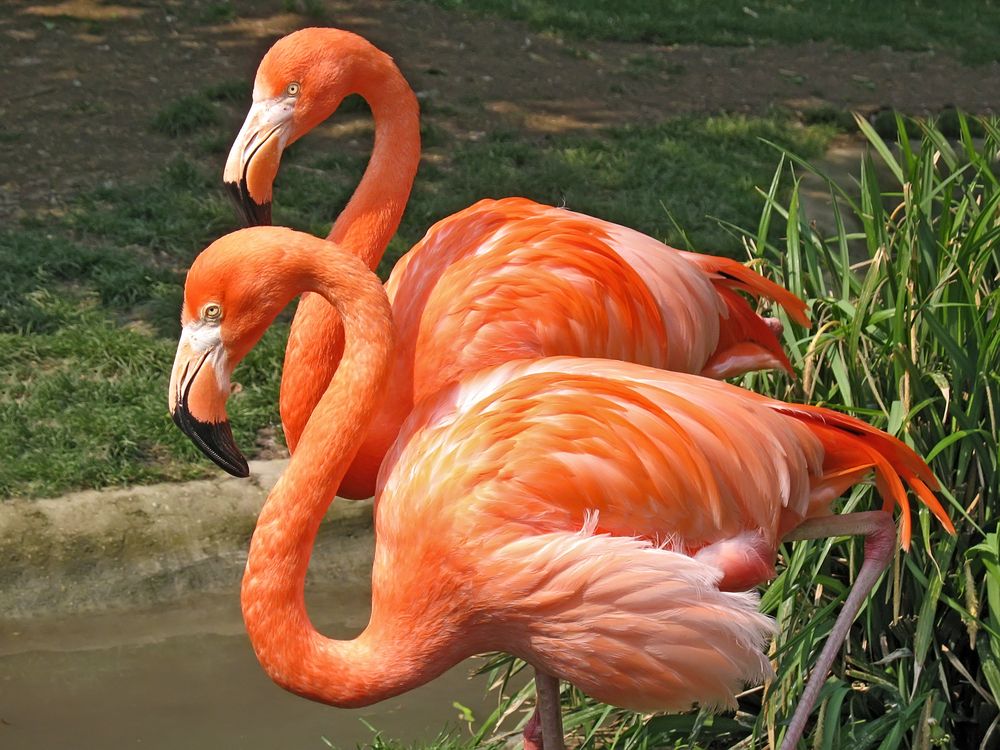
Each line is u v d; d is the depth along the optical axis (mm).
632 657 2316
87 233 5445
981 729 2881
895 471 2514
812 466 2484
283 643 2355
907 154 3170
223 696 3328
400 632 2426
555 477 2324
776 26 9750
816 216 6129
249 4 8703
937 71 9125
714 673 2342
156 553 3674
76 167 6160
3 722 3166
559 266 2871
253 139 2838
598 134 7211
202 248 5391
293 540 2359
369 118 7039
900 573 2775
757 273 3357
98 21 8180
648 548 2291
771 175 6629
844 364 2949
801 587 2893
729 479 2395
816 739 2697
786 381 3289
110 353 4523
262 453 4090
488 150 6652
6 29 7906
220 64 7660
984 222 3064
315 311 2848
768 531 2441
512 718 3250
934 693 2740
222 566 3711
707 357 3096
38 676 3354
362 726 3221
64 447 3955
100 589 3600
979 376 2768
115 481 3820
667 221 5934
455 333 2803
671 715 2932
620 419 2359
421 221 5746
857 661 2842
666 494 2352
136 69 7480
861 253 5711
